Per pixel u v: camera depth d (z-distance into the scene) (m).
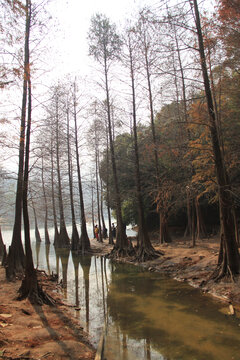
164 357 5.94
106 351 6.23
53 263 20.09
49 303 9.06
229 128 12.76
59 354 5.45
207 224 26.14
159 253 18.09
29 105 9.54
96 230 32.31
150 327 7.58
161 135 20.62
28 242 9.38
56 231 31.02
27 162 9.45
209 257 14.22
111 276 14.71
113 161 23.03
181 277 12.77
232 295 9.23
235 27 9.81
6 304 8.35
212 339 6.64
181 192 13.76
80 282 13.56
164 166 22.83
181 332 7.15
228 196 10.73
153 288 11.64
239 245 13.48
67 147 28.09
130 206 30.66
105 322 8.02
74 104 26.94
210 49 10.33
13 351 5.20
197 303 9.24
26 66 7.77
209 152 11.36
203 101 12.05
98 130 29.75
